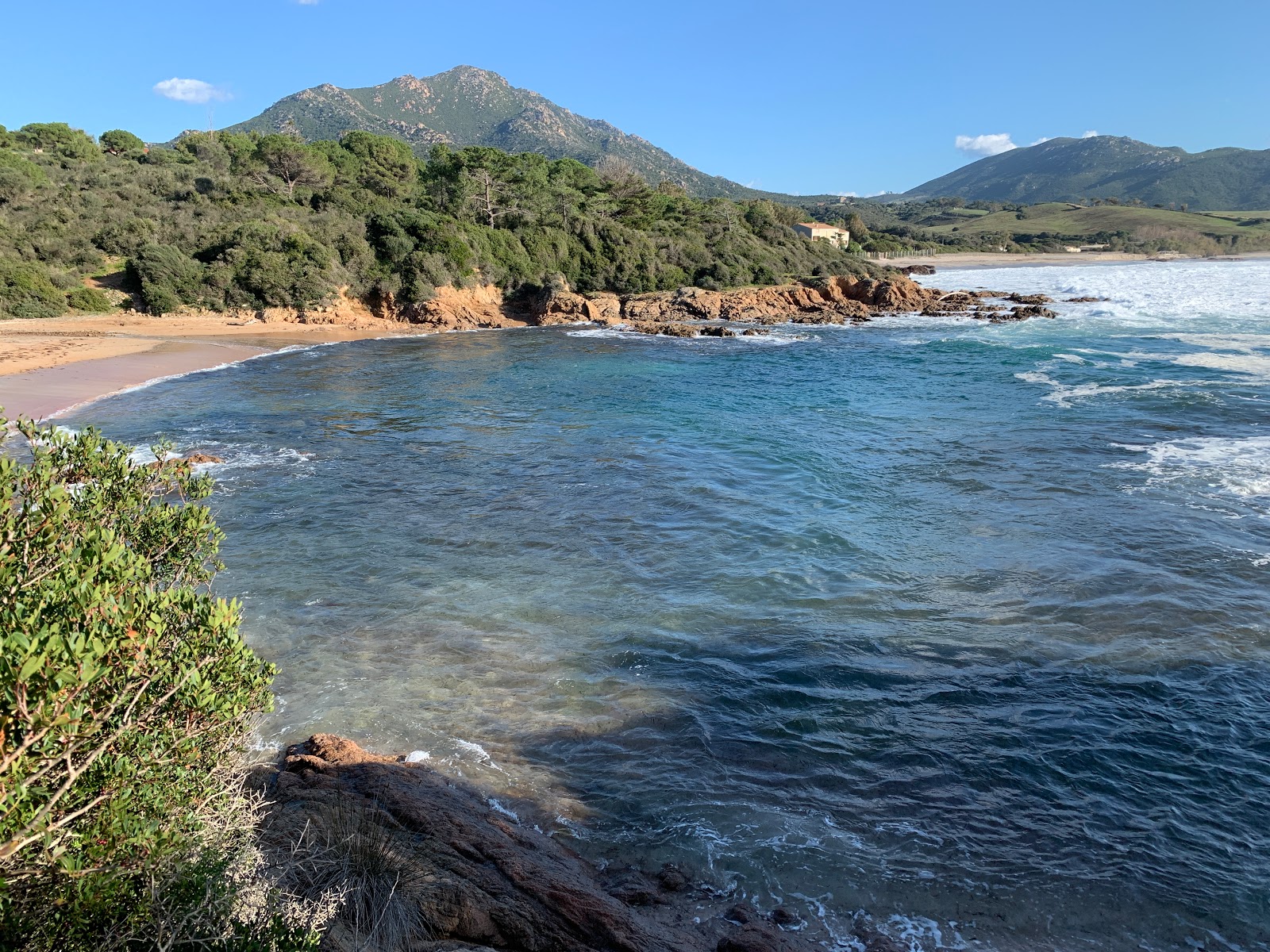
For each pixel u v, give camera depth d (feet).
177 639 15.48
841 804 24.68
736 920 19.62
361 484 59.88
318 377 111.96
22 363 114.42
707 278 230.89
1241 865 21.97
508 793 24.86
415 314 179.11
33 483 18.86
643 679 32.17
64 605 14.30
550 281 202.90
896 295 217.77
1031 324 168.76
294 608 38.68
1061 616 36.70
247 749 23.03
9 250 164.04
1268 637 34.01
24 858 11.91
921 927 19.75
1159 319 162.50
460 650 34.55
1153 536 45.50
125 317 161.48
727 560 44.37
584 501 55.21
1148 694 30.30
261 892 15.43
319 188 236.84
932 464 62.39
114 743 13.37
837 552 45.11
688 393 98.32
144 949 12.91
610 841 22.93
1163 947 19.24
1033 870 21.80
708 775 26.09
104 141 309.01
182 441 73.41
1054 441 67.72
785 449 68.59
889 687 31.42
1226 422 71.41
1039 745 27.48
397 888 17.76
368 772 23.50
